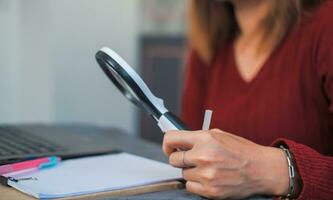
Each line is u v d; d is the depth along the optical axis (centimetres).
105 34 179
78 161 68
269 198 55
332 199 55
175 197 53
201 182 52
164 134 59
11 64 177
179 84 193
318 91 83
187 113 112
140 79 59
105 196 52
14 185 55
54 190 52
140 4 192
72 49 171
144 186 56
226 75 100
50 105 168
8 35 176
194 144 54
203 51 108
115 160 69
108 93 183
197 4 108
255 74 92
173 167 60
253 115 89
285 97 86
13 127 100
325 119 84
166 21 196
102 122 183
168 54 195
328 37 81
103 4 177
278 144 59
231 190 52
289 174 55
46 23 166
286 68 87
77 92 174
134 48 189
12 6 175
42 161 64
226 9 105
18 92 178
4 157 65
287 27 89
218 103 98
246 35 99
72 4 169
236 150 54
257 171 54
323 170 55
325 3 87
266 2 94
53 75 167
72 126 114
